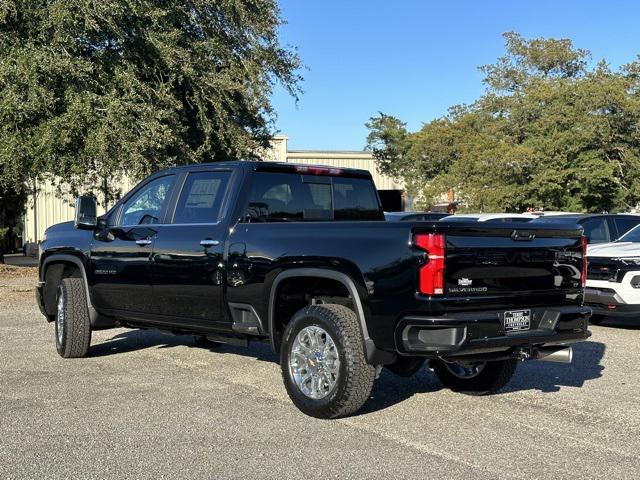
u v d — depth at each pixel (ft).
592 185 100.42
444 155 131.64
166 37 58.03
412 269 16.52
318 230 18.62
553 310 18.56
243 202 21.22
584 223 40.09
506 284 17.69
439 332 16.46
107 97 53.36
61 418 18.35
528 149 100.37
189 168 23.18
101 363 25.58
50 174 58.44
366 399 17.93
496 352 18.25
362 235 17.57
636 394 21.42
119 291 24.44
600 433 17.49
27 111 51.75
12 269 66.13
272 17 67.72
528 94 109.60
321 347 18.35
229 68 65.26
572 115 100.48
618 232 40.73
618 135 101.09
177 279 22.18
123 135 52.80
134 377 23.25
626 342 30.99
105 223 25.53
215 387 21.88
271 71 70.08
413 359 19.21
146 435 16.97
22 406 19.49
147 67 58.95
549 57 134.51
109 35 57.11
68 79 53.57
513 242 17.80
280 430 17.43
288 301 19.99
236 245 20.52
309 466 14.89
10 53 52.37
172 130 58.49
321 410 18.11
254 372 24.07
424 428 17.78
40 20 53.42
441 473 14.56
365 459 15.37
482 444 16.52
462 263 16.80
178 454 15.61
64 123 52.03
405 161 147.02
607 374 24.26
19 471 14.52
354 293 17.52
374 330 17.16
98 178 63.41
